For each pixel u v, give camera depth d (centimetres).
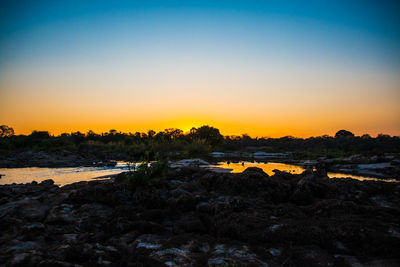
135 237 462
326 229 431
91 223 520
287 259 363
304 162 2556
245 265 341
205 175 790
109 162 2636
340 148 5462
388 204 616
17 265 317
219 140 7138
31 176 1512
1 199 628
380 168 1811
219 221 495
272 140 8100
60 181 1291
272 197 664
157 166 736
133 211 563
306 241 413
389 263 350
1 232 431
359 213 533
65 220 512
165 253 378
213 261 352
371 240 395
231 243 424
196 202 612
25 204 559
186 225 500
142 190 636
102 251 383
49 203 614
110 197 618
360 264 349
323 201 580
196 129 7250
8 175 1571
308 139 7419
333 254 386
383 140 5131
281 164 2422
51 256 347
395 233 405
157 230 489
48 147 4103
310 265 346
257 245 416
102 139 8144
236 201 570
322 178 830
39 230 438
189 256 370
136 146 4209
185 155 3650
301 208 584
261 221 479
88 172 1742
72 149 3997
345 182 735
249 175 720
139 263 353
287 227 443
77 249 370
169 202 597
